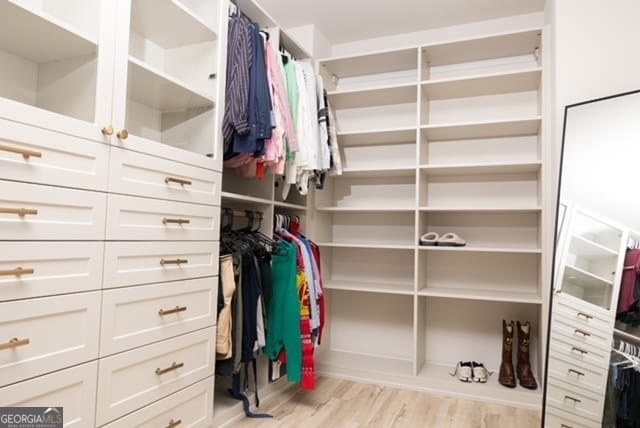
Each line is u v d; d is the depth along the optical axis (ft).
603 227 6.08
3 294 3.41
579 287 6.27
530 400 7.62
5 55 4.38
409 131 9.18
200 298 5.66
